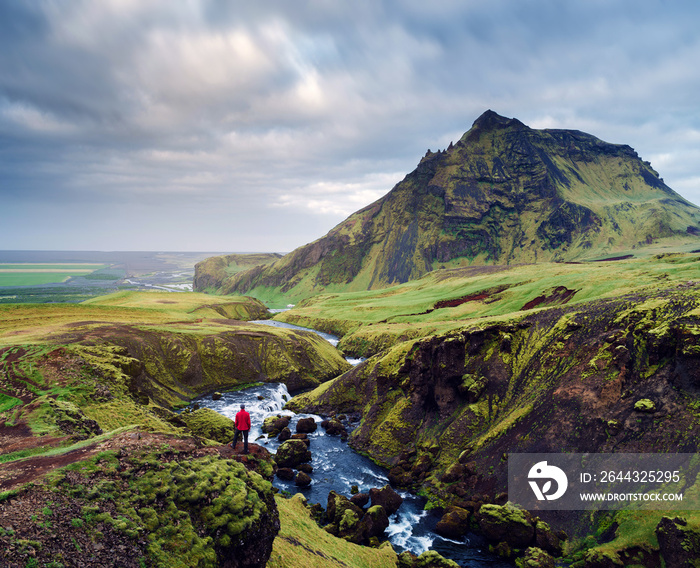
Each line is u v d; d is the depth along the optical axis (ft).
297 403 273.33
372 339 444.55
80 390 141.28
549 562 110.93
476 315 431.84
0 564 36.24
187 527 53.26
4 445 85.51
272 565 77.05
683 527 96.78
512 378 187.42
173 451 65.41
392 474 173.17
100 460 57.57
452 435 180.24
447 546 128.36
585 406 149.89
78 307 356.18
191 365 286.46
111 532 46.78
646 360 147.95
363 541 127.85
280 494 155.22
